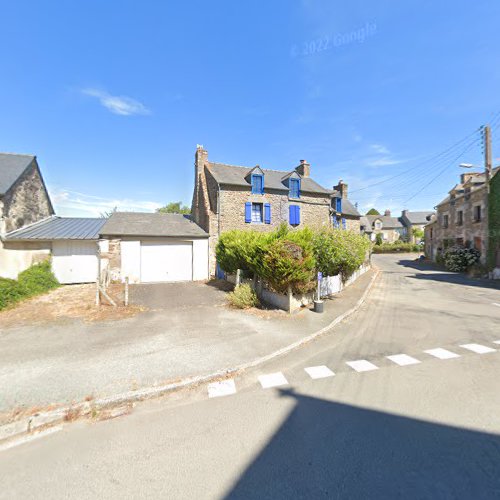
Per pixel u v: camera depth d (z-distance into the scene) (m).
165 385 3.92
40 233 12.78
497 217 16.95
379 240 48.38
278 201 17.83
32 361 4.68
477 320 7.69
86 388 3.83
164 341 5.66
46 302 9.05
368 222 48.62
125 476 2.43
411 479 2.34
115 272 13.59
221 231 15.80
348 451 2.68
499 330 6.75
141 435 2.98
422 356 5.09
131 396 3.67
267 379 4.23
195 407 3.51
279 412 3.37
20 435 3.03
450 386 3.95
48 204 15.90
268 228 17.25
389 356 5.10
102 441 2.90
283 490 2.26
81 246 13.29
